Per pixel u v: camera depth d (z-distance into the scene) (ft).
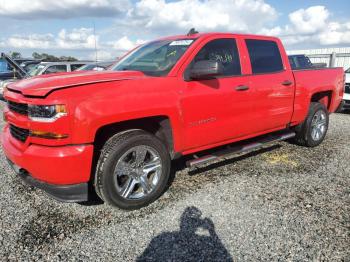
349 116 30.66
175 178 13.70
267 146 18.45
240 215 10.52
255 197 11.85
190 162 12.34
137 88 10.50
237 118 13.62
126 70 12.77
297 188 12.67
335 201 11.55
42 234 9.52
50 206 11.30
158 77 11.26
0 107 38.42
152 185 11.28
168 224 10.04
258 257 8.38
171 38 14.34
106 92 9.86
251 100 13.97
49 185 9.70
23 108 9.77
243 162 15.69
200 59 12.38
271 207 11.06
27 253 8.63
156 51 13.55
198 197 11.88
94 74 11.21
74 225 10.04
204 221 10.18
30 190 12.61
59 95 9.19
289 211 10.78
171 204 11.37
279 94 15.29
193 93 11.84
